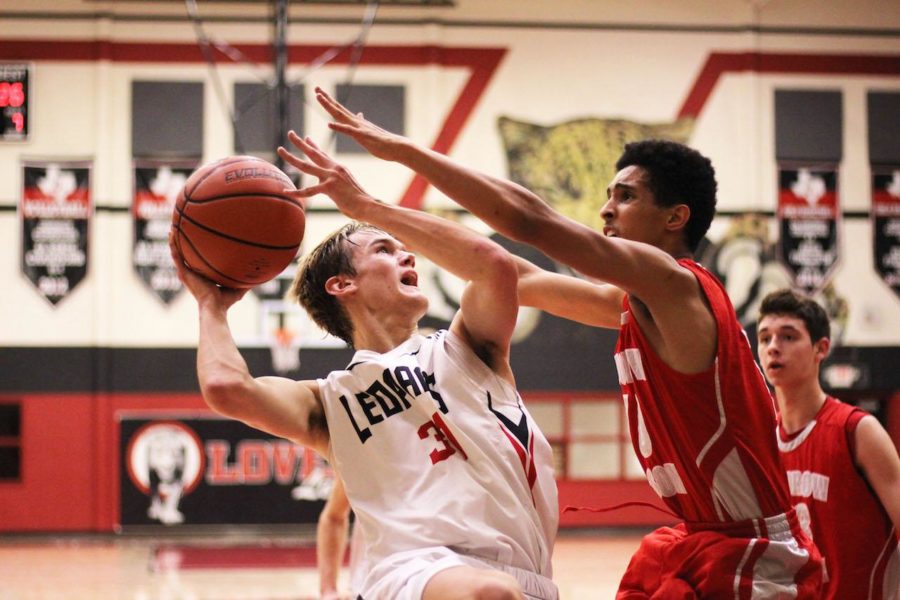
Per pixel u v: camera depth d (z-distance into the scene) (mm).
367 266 3764
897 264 16047
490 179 3021
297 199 3621
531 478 3490
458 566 3143
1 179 15203
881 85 16234
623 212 3572
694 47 16047
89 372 15086
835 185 16094
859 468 4441
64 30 15344
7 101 15250
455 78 15781
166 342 15219
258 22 15562
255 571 11938
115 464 14945
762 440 3416
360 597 3439
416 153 3068
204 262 3561
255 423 3455
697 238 3627
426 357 3574
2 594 10586
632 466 15664
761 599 3346
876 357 15922
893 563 4469
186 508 14938
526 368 15508
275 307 15078
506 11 15844
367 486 3498
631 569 3695
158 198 15367
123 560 12914
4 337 15055
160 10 15453
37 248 15180
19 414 15266
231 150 15430
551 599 3455
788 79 16156
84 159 15312
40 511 14828
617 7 15984
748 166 15984
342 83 15570
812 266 15969
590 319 3955
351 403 3533
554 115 15852
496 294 3383
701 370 3287
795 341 4605
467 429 3426
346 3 15594
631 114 15945
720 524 3467
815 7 16188
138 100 15406
